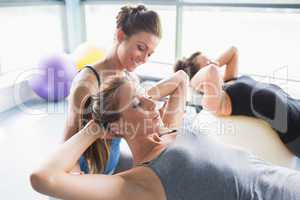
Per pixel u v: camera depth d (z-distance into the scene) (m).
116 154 1.00
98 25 3.27
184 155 0.75
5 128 2.18
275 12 2.32
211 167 0.75
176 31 2.79
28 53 2.91
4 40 2.67
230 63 1.72
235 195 0.73
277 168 0.88
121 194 0.66
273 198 0.76
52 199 0.70
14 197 1.39
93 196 0.63
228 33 2.59
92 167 0.89
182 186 0.70
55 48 3.17
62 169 0.65
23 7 2.76
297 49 2.35
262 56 2.47
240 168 0.80
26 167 1.65
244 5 2.42
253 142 1.28
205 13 2.64
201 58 1.71
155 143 0.84
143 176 0.70
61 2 3.20
